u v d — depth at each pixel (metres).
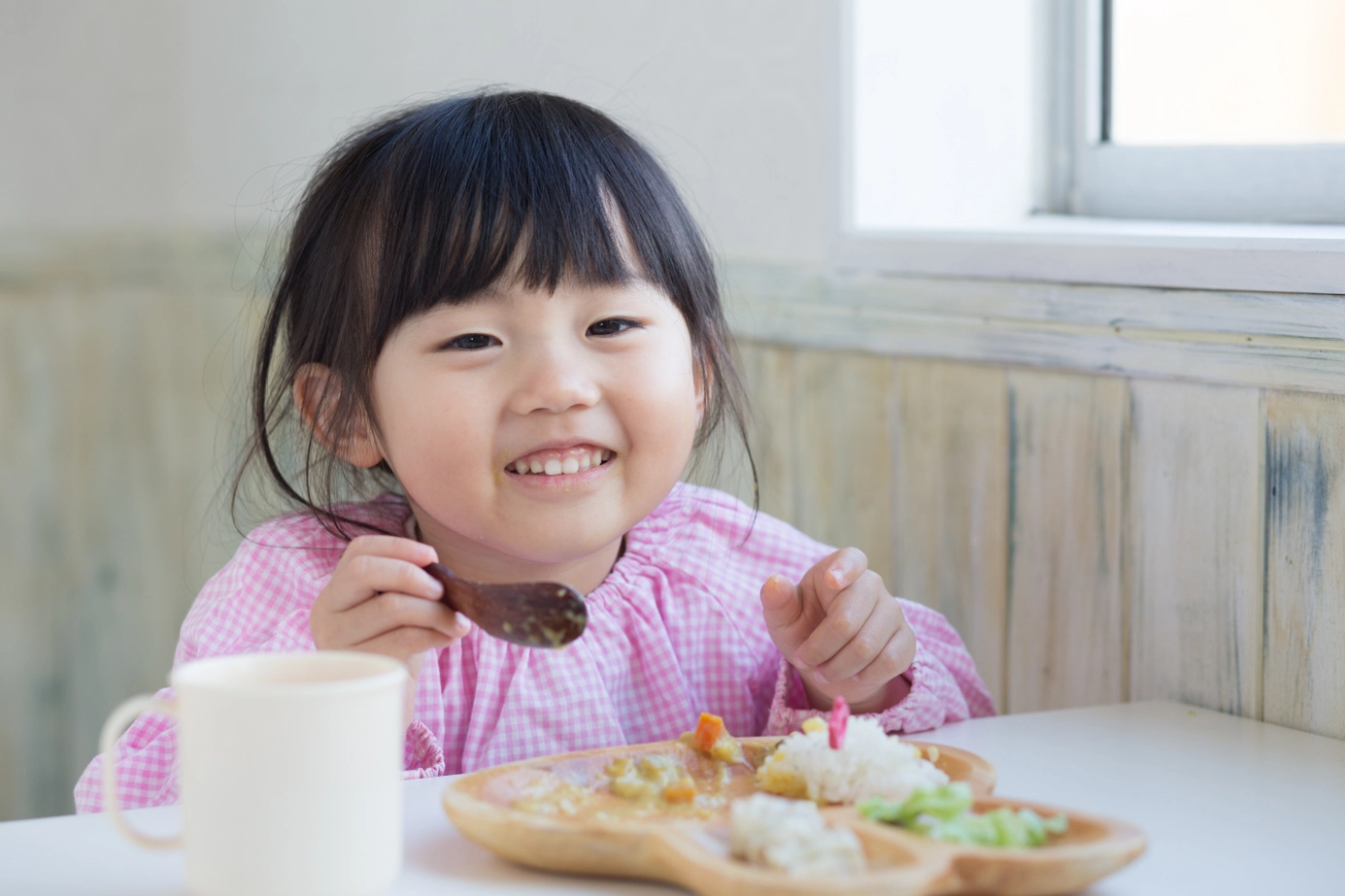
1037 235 0.96
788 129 1.11
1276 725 0.87
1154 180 1.03
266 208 1.56
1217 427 0.88
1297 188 0.96
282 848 0.63
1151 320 0.91
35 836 0.71
